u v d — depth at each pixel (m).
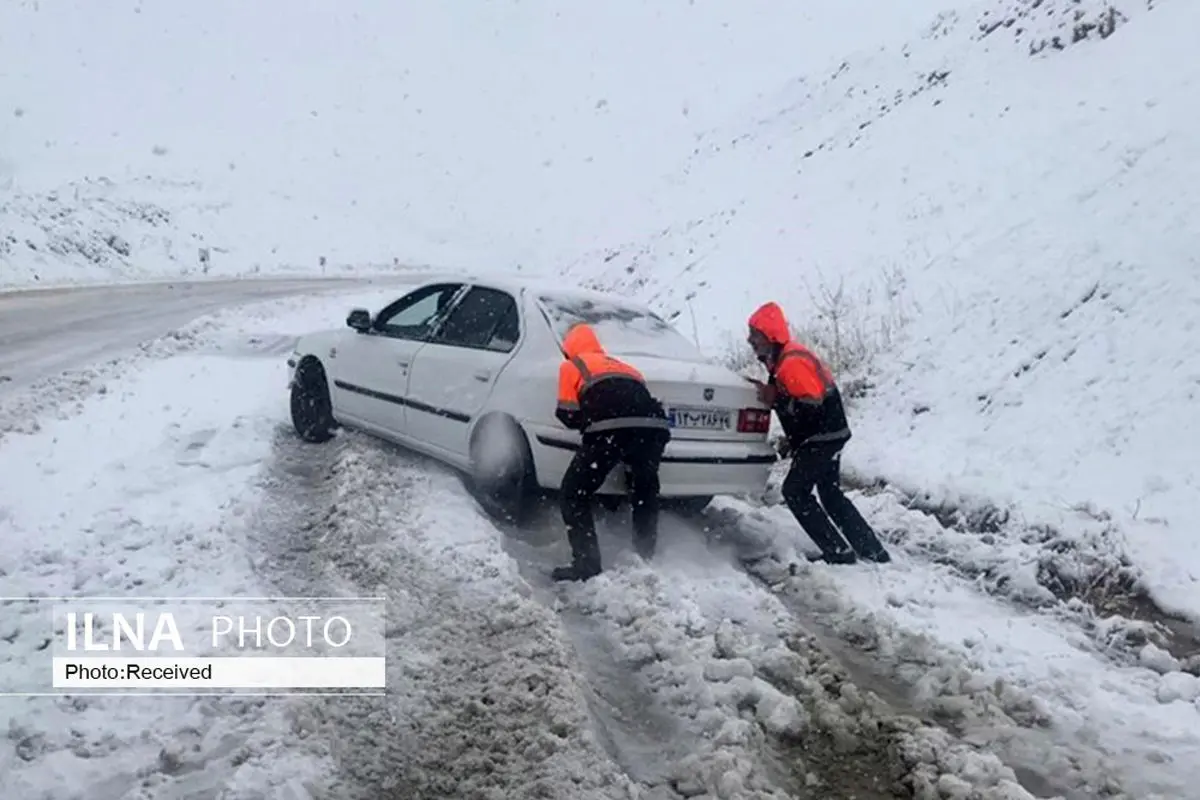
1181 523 6.45
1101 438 7.45
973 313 9.77
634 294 17.62
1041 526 6.73
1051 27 16.48
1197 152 10.07
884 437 8.76
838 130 20.44
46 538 5.91
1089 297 8.97
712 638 5.07
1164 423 7.29
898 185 14.29
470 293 7.46
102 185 38.00
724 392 6.46
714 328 13.05
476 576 5.58
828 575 5.98
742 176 22.22
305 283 29.83
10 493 6.73
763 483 6.67
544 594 5.61
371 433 8.03
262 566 5.71
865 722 4.39
